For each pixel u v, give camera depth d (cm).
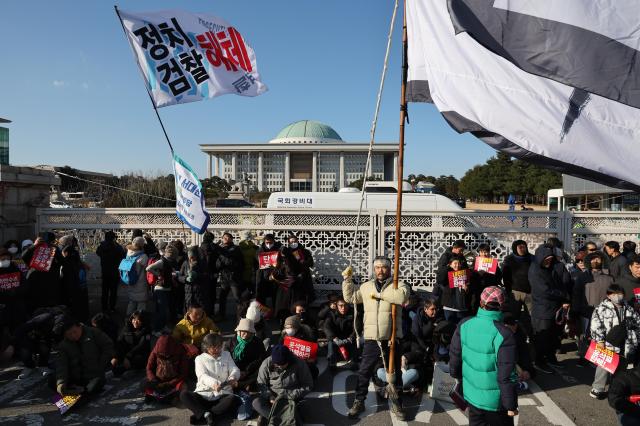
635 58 322
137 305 673
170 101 646
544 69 328
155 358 464
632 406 343
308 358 506
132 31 634
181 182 674
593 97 370
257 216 834
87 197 2406
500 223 805
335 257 819
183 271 686
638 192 365
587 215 797
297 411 409
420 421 414
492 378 295
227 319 752
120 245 794
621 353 436
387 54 445
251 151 11488
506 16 333
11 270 566
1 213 810
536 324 541
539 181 4919
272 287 732
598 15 326
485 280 613
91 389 455
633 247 702
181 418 423
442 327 517
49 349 541
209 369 443
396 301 415
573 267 661
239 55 667
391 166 11344
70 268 647
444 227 805
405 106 420
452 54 403
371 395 475
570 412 430
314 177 11300
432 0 411
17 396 470
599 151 367
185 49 646
